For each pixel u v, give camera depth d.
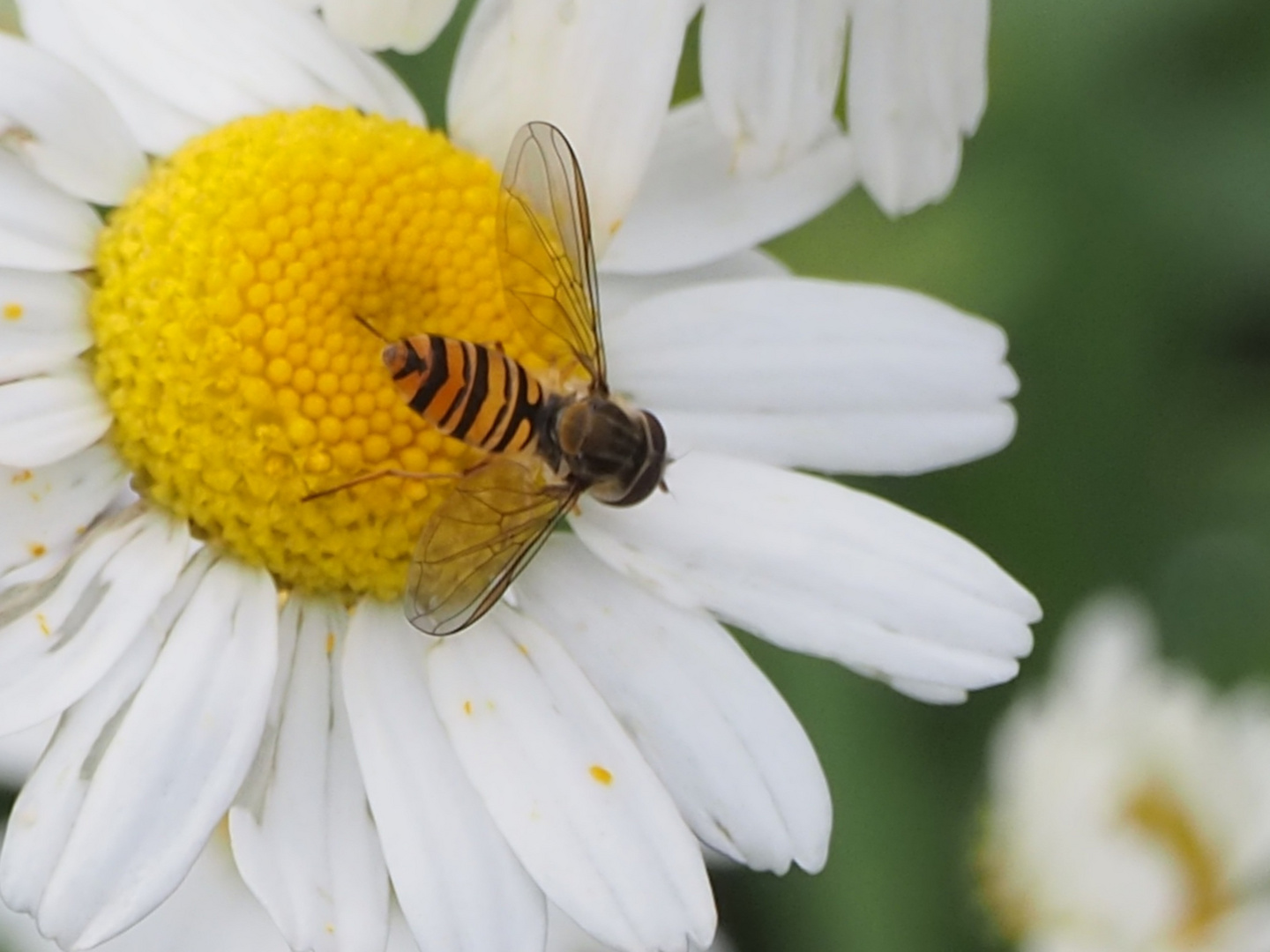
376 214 0.14
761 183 0.14
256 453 0.14
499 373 0.13
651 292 0.14
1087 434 0.17
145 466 0.14
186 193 0.14
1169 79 0.17
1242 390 0.17
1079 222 0.17
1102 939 0.16
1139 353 0.17
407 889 0.13
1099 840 0.16
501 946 0.13
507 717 0.14
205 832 0.13
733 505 0.14
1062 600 0.17
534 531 0.13
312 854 0.13
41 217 0.14
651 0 0.14
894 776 0.16
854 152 0.14
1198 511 0.17
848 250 0.17
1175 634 0.17
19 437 0.13
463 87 0.14
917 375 0.14
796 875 0.16
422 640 0.14
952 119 0.14
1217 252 0.17
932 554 0.14
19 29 0.14
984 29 0.14
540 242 0.14
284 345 0.14
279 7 0.14
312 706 0.14
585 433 0.14
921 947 0.16
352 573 0.14
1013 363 0.17
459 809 0.14
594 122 0.14
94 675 0.13
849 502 0.14
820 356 0.14
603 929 0.13
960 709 0.17
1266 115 0.17
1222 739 0.17
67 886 0.13
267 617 0.14
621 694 0.14
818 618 0.14
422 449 0.14
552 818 0.14
